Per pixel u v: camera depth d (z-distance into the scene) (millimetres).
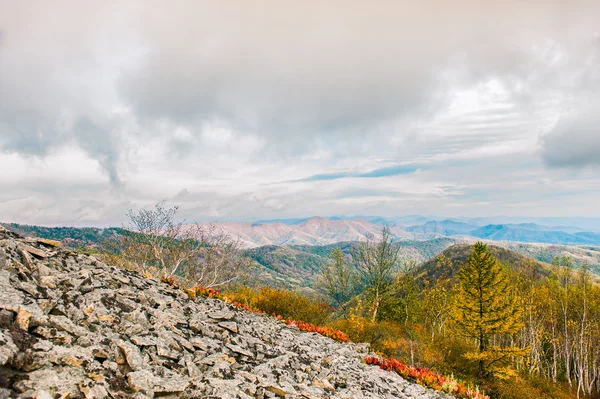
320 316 30062
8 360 5051
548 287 57219
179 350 8453
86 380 5590
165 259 25719
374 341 31391
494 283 34562
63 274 8641
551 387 42969
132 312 8789
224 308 14703
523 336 57031
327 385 10055
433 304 44531
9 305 6113
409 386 13094
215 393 7082
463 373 34438
